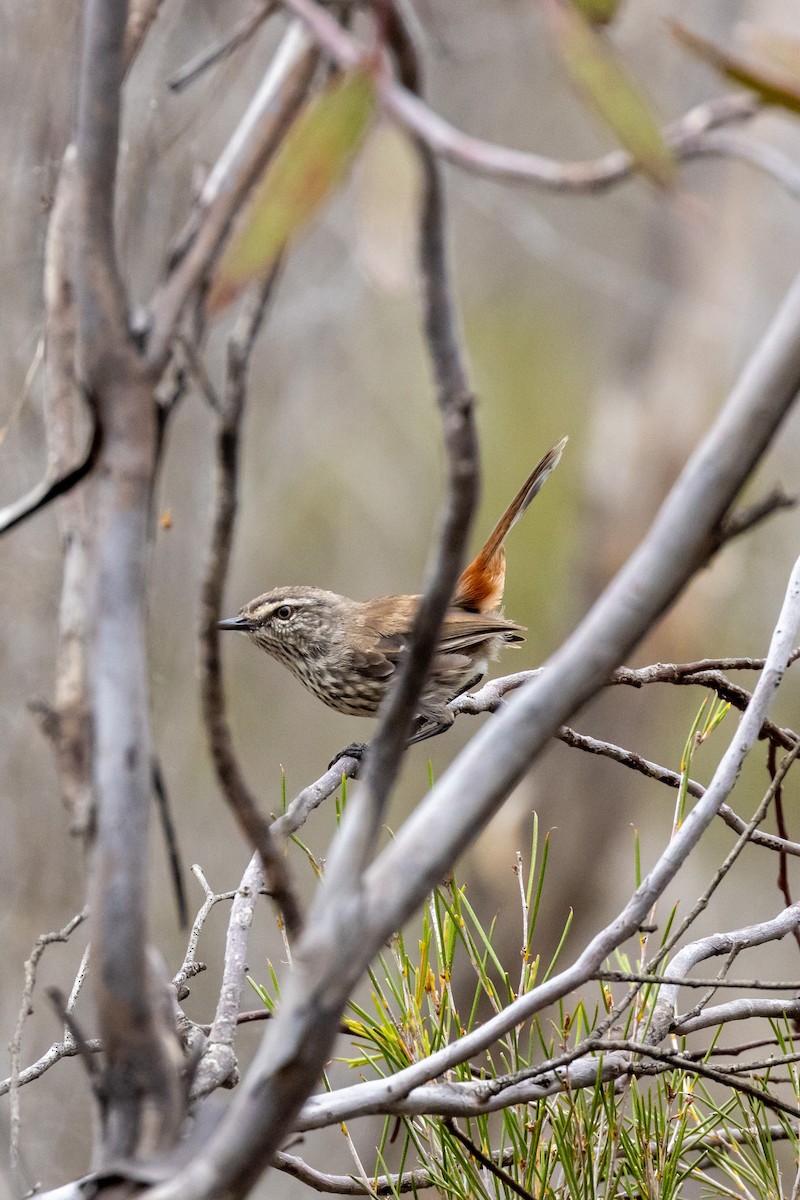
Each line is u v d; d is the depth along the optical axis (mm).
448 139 2594
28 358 9117
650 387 18953
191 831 16047
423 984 5574
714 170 18453
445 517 2918
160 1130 3201
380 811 3176
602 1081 5180
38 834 11266
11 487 9484
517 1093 4797
